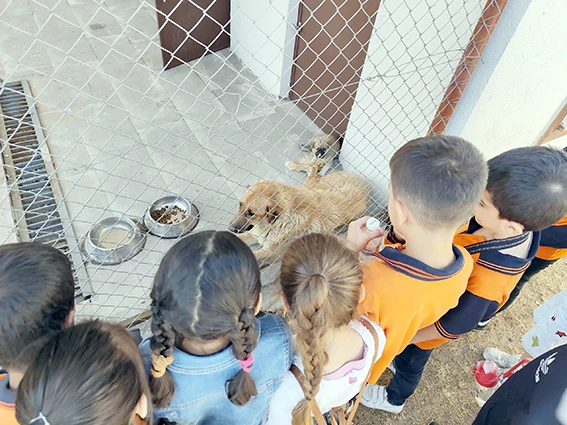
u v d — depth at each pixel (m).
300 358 1.36
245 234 3.14
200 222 3.22
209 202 3.36
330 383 1.32
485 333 2.81
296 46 4.08
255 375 1.41
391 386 2.24
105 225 3.00
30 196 3.14
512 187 1.55
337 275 1.25
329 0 3.52
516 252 1.70
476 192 1.42
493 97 2.53
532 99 2.81
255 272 1.27
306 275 1.24
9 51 4.48
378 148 3.33
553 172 1.53
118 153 3.60
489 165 1.67
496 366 2.44
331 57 3.77
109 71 4.43
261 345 1.42
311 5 3.70
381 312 1.45
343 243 1.41
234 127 4.03
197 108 4.16
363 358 1.36
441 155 1.43
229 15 4.66
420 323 1.62
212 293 1.16
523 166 1.56
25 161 3.38
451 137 1.52
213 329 1.17
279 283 1.42
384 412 2.39
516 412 1.35
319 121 4.25
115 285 2.70
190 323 1.16
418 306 1.49
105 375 0.92
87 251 2.84
